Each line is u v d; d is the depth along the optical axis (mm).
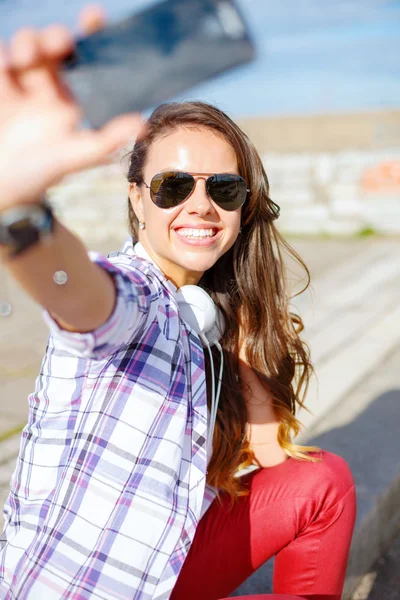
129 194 1599
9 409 3438
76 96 760
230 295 1714
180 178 1437
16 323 5227
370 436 2887
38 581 1240
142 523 1259
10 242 865
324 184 8266
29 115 756
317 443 2826
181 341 1370
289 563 1645
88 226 8867
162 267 1550
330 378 3625
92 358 1056
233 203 1495
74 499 1259
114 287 1041
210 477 1630
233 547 1596
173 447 1296
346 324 4676
